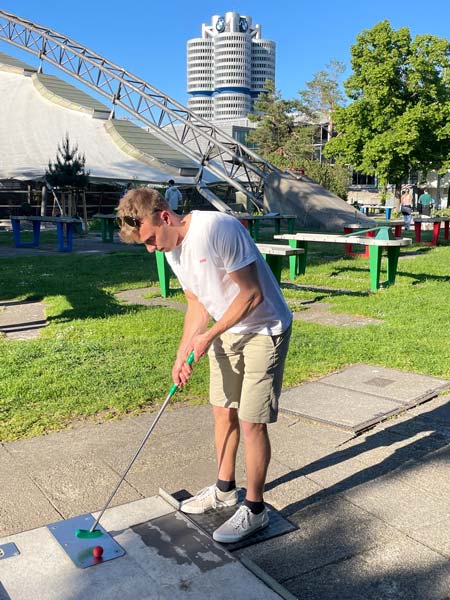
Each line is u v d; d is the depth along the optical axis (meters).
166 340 6.12
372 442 3.72
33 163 30.34
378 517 2.88
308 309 7.90
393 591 2.35
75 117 38.69
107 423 3.99
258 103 57.16
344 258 13.87
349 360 5.38
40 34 36.50
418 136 30.88
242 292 2.49
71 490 3.13
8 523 2.82
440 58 30.64
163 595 2.29
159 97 32.69
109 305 8.00
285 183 28.86
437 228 16.97
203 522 2.83
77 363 5.29
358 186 55.78
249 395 2.63
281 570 2.49
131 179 30.12
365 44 32.00
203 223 2.50
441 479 3.24
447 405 4.33
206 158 31.34
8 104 40.00
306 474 3.31
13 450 3.59
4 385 4.63
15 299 8.74
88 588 2.33
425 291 9.01
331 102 57.06
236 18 165.88
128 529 2.74
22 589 2.32
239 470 3.38
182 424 3.98
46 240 20.98
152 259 13.94
